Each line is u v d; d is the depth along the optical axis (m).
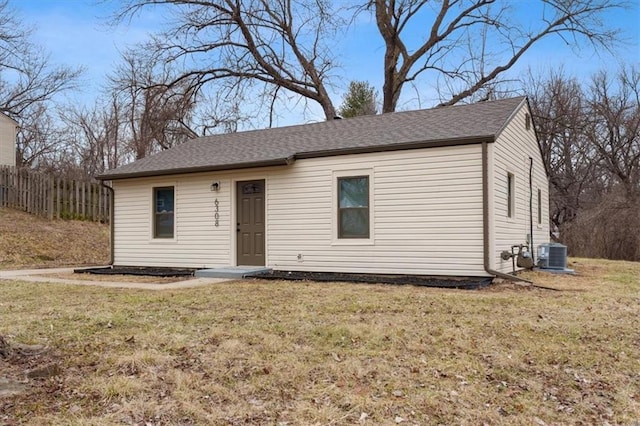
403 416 3.14
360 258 10.10
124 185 13.00
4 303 6.73
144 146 26.31
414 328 5.18
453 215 9.22
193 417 3.04
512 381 3.81
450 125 10.16
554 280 9.61
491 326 5.30
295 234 10.81
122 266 12.91
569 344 4.71
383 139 10.18
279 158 10.49
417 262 9.53
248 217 11.41
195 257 11.95
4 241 14.98
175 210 12.23
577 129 24.16
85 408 3.09
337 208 10.38
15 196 18.58
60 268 13.06
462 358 4.25
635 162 24.39
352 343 4.63
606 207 19.94
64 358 4.00
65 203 18.41
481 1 22.17
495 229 9.12
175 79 23.48
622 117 25.14
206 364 3.95
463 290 7.93
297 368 3.89
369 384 3.63
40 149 32.47
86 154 34.91
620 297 7.44
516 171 11.01
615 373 4.02
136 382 3.49
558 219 26.88
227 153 12.24
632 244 18.59
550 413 3.28
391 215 9.81
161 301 6.86
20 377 3.53
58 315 5.77
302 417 3.07
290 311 6.05
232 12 22.48
